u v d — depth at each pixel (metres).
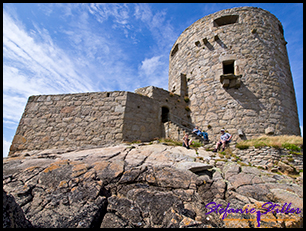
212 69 11.11
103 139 8.30
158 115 10.23
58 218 2.79
